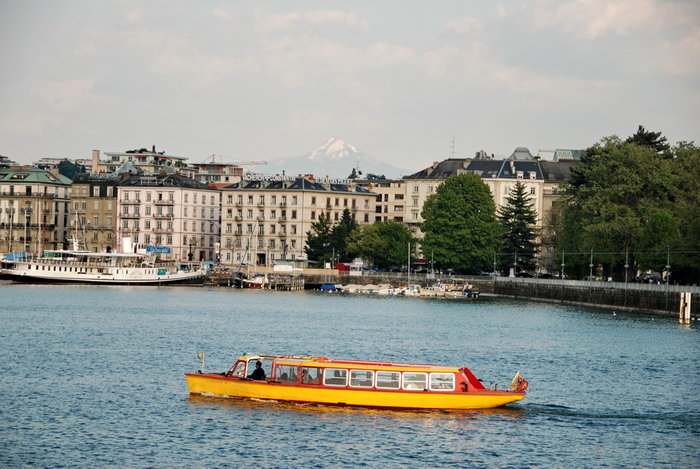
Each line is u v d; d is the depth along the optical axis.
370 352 131.50
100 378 104.56
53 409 88.94
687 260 194.00
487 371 115.94
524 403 94.94
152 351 126.88
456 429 83.81
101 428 82.62
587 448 80.19
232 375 92.94
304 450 77.19
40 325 157.00
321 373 89.50
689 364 124.25
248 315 189.00
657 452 79.75
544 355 130.88
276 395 89.81
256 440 79.38
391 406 88.38
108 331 150.38
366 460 75.31
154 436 80.31
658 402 98.19
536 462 76.19
